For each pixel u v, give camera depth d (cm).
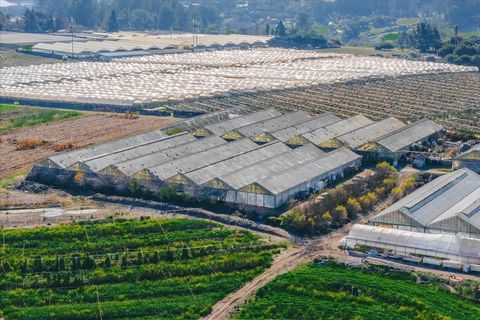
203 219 11781
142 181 13212
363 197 12525
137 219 11738
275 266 9994
